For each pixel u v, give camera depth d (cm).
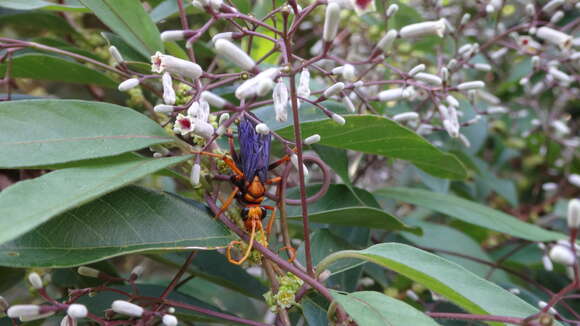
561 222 23
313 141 9
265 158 10
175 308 11
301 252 12
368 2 7
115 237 9
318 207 13
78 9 12
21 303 17
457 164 13
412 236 16
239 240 10
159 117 13
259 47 16
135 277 10
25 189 7
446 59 20
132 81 10
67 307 8
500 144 25
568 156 24
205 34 16
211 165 10
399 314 8
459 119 19
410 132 11
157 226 9
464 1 21
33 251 8
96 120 9
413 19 18
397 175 22
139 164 8
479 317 8
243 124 10
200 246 9
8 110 8
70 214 8
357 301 8
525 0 20
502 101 24
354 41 19
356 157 17
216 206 10
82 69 12
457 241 16
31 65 12
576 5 16
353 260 12
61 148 8
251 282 13
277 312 9
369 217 12
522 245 16
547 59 19
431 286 8
